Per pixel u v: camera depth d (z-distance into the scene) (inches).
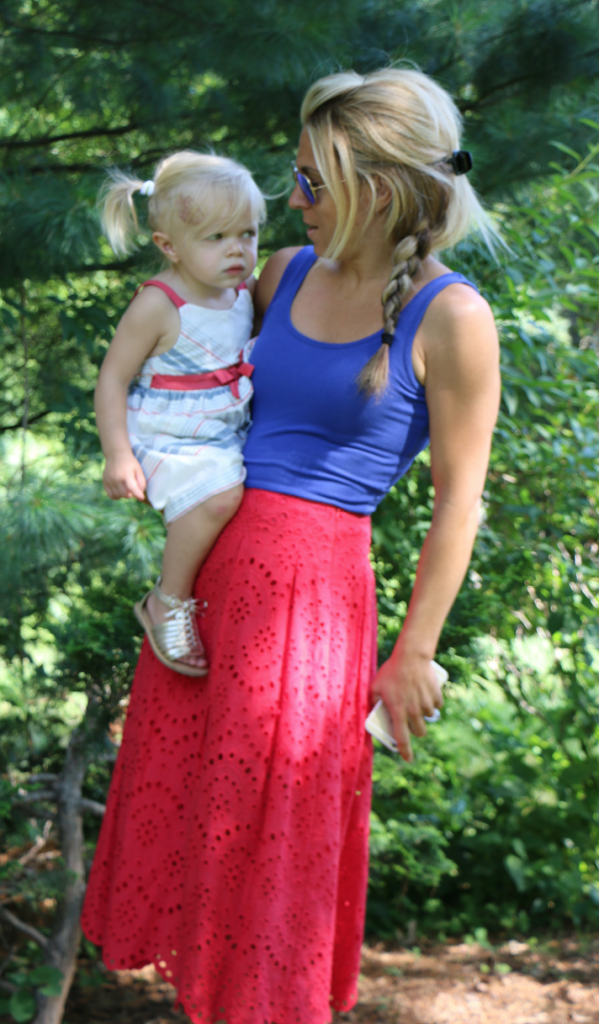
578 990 145.0
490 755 178.1
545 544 147.6
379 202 60.9
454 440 61.1
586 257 137.3
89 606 128.9
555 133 144.6
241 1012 60.5
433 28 146.4
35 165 148.0
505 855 170.4
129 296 139.9
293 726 61.7
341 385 62.5
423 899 171.9
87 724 126.3
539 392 140.7
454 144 62.1
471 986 146.7
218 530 65.1
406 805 158.6
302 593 62.8
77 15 140.6
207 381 67.7
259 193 69.3
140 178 146.7
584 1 151.5
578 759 168.4
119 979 146.4
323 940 61.7
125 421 67.6
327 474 63.7
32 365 158.6
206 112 145.6
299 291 68.0
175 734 65.6
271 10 131.1
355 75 61.8
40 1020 125.4
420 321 61.1
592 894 164.4
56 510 110.1
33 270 127.3
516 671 167.5
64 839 129.5
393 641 140.8
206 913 61.1
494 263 126.2
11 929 144.3
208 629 65.0
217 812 61.3
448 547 61.2
